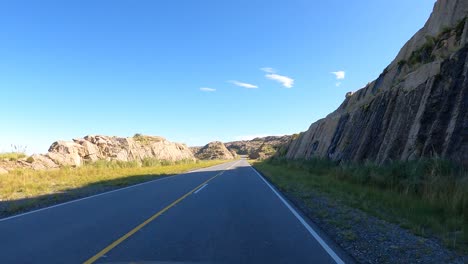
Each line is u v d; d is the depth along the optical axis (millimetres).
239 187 22156
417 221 10258
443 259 7055
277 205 14422
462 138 14758
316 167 32156
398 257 7258
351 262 6977
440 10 25984
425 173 14539
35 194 19453
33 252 7621
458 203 10852
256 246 8078
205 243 8320
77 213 12703
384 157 20875
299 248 7934
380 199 14227
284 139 172375
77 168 39875
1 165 36406
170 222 10820
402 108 21234
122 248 7883
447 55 19109
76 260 7027
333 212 12578
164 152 84938
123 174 34625
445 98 17203
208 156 172375
